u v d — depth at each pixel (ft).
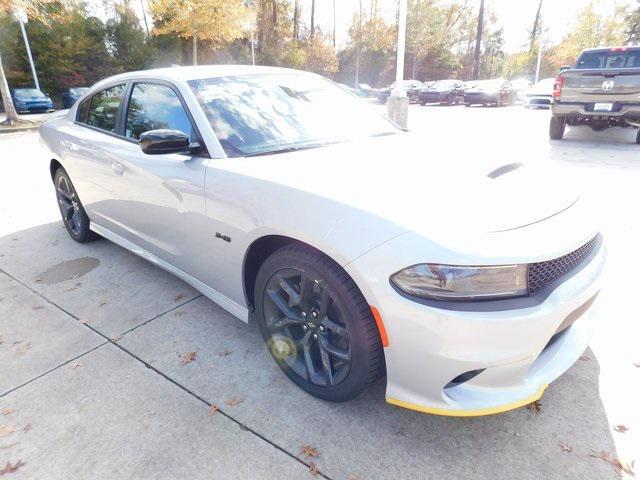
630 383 7.16
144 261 12.43
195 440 6.34
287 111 9.00
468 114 53.78
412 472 5.75
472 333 5.08
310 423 6.59
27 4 46.14
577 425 6.39
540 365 6.04
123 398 7.20
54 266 12.28
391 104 28.50
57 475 5.86
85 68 100.22
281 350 7.33
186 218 8.21
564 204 6.18
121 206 10.34
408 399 5.83
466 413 5.50
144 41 109.29
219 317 9.51
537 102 60.64
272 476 5.74
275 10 128.77
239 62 119.24
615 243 12.26
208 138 7.92
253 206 6.77
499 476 5.66
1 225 15.81
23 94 72.95
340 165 7.05
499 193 6.15
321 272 6.07
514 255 5.11
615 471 5.67
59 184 13.62
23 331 9.23
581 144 27.40
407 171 6.76
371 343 5.90
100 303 10.23
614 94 25.41
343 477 5.70
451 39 145.18
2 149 33.68
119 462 6.02
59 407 7.06
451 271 5.06
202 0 71.56
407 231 5.32
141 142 7.55
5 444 6.38
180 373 7.77
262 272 7.10
